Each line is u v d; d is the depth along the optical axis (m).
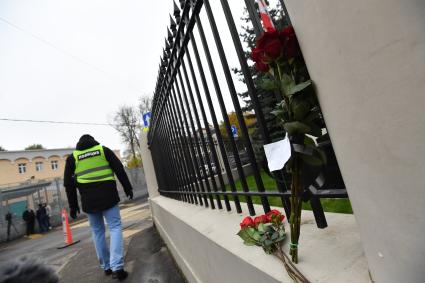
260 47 0.92
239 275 1.26
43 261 0.86
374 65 0.55
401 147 0.54
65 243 8.27
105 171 3.38
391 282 0.63
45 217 18.64
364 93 0.59
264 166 1.39
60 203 22.17
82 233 10.95
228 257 1.35
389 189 0.58
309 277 0.87
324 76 0.70
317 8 0.67
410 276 0.58
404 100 0.52
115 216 3.38
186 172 3.07
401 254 0.59
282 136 1.45
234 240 1.42
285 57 0.88
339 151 0.71
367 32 0.56
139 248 4.48
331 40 0.64
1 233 16.83
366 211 0.66
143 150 6.31
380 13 0.53
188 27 2.00
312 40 0.72
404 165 0.54
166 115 3.44
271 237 1.09
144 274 3.21
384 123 0.56
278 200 3.06
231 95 1.60
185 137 2.80
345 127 0.66
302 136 0.90
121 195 27.55
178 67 2.47
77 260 5.01
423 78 0.49
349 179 0.70
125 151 43.97
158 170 5.43
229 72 1.61
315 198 1.20
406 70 0.51
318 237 1.13
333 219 1.32
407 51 0.50
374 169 0.61
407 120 0.52
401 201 0.56
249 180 5.14
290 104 0.88
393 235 0.60
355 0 0.57
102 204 3.28
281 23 1.44
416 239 0.55
